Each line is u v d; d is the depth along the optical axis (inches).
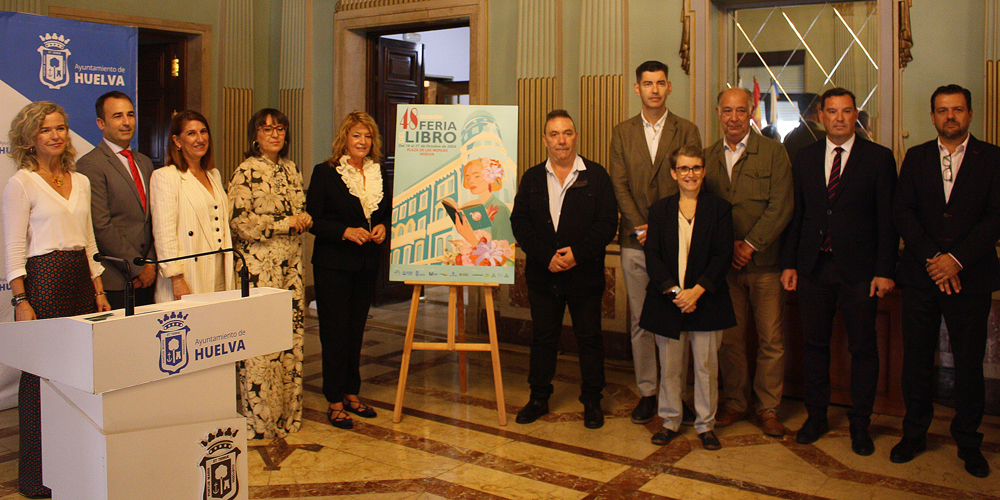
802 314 128.1
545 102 193.2
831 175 124.2
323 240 134.0
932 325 114.8
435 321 231.9
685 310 118.1
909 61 150.8
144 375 68.0
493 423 135.3
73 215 105.7
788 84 166.1
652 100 130.5
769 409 131.5
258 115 126.5
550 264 129.0
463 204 135.6
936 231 113.1
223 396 77.2
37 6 194.7
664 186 132.5
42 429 76.2
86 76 148.8
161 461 70.9
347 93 233.9
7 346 74.9
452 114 137.9
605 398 151.6
